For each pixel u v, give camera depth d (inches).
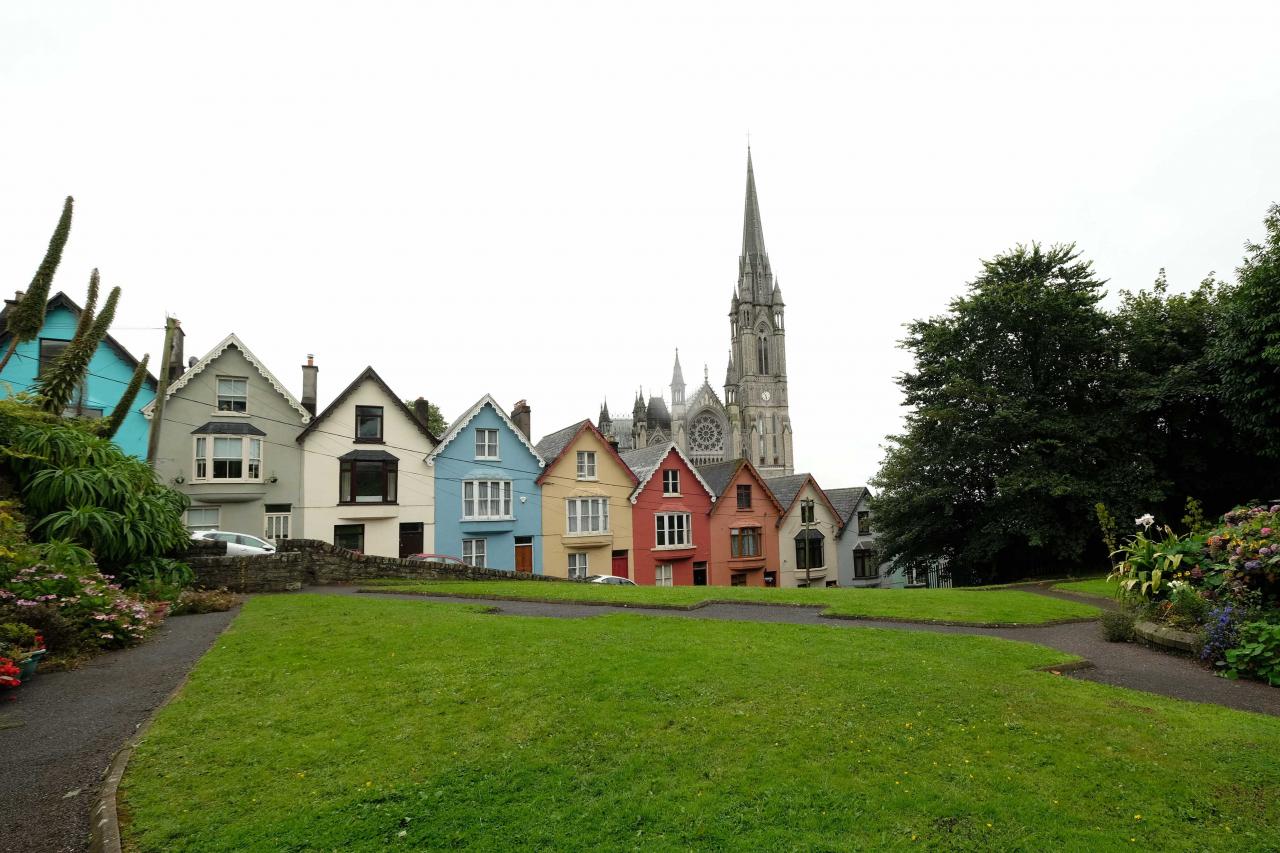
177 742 255.8
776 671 353.4
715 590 778.2
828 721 281.0
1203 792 220.1
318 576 792.9
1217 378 1079.6
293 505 1230.9
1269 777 228.5
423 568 872.9
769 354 4475.9
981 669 362.3
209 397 1203.9
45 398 657.0
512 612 587.5
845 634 462.6
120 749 253.3
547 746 254.1
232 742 256.1
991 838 195.5
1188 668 377.4
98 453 601.6
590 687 322.7
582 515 1497.3
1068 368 1225.4
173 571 623.5
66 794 218.5
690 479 1653.5
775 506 1785.2
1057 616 559.5
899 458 1400.1
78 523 531.2
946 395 1275.8
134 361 1197.7
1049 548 1188.5
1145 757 245.3
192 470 1176.2
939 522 1312.7
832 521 1891.0
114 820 195.6
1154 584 470.6
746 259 4584.2
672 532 1612.9
